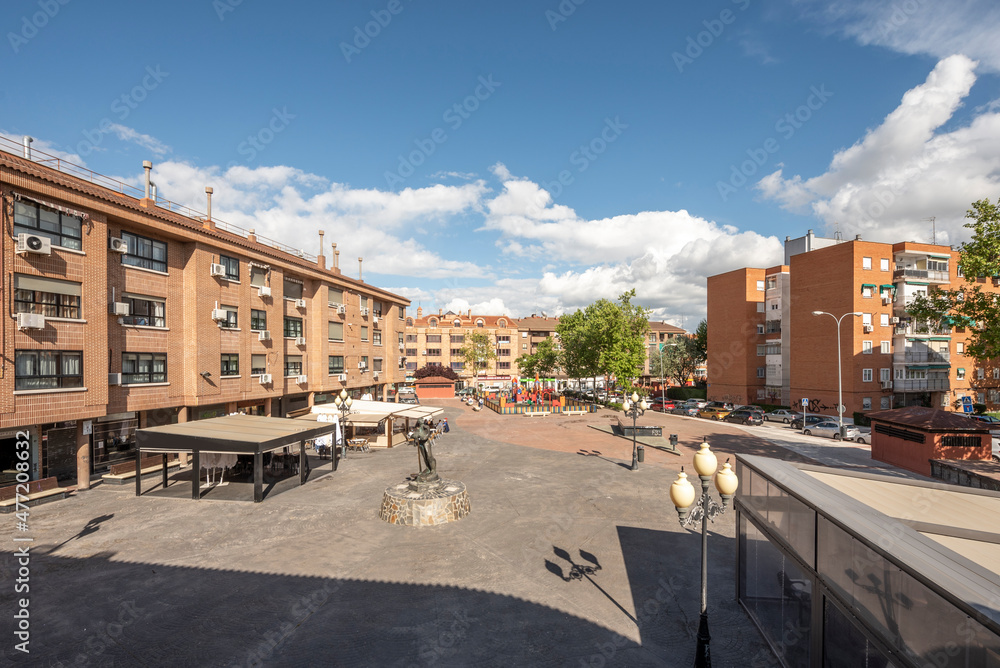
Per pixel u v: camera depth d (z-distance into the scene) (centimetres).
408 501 1456
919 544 550
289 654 821
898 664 525
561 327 6309
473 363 8550
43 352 1662
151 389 2116
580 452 2714
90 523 1451
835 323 4259
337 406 2584
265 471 2145
